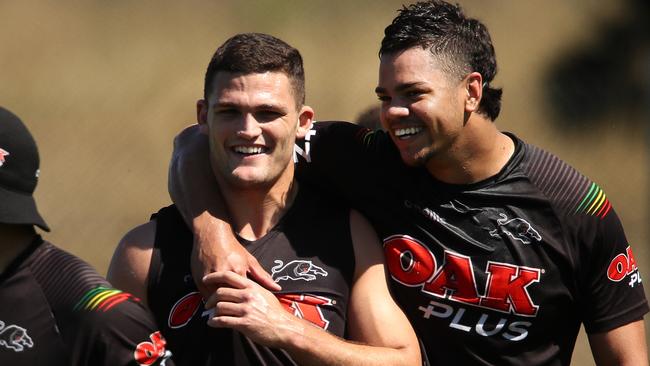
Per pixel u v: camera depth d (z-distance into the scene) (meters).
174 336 10.78
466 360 11.77
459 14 11.64
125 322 8.87
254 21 27.67
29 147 9.07
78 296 8.88
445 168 11.50
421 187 11.66
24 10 27.42
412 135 11.23
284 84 10.94
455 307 11.62
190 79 27.52
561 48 28.02
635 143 27.70
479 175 11.54
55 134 26.62
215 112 10.94
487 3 27.94
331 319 10.97
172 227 11.38
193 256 10.89
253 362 10.59
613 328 11.89
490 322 11.64
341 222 11.59
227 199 11.45
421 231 11.66
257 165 10.89
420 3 11.76
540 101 27.67
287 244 11.24
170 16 27.70
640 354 11.90
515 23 28.00
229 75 10.84
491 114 11.59
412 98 11.17
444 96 11.16
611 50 28.16
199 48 27.69
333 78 26.91
